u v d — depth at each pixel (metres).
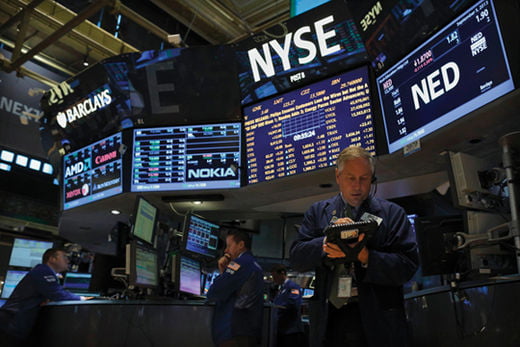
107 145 5.64
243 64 5.00
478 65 3.32
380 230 1.55
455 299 1.97
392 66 4.07
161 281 4.45
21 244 7.56
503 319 1.72
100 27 9.89
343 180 1.63
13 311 3.41
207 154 5.13
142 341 3.03
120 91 5.41
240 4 8.23
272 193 5.14
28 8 7.73
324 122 4.49
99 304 3.16
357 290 1.48
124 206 5.79
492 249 2.47
